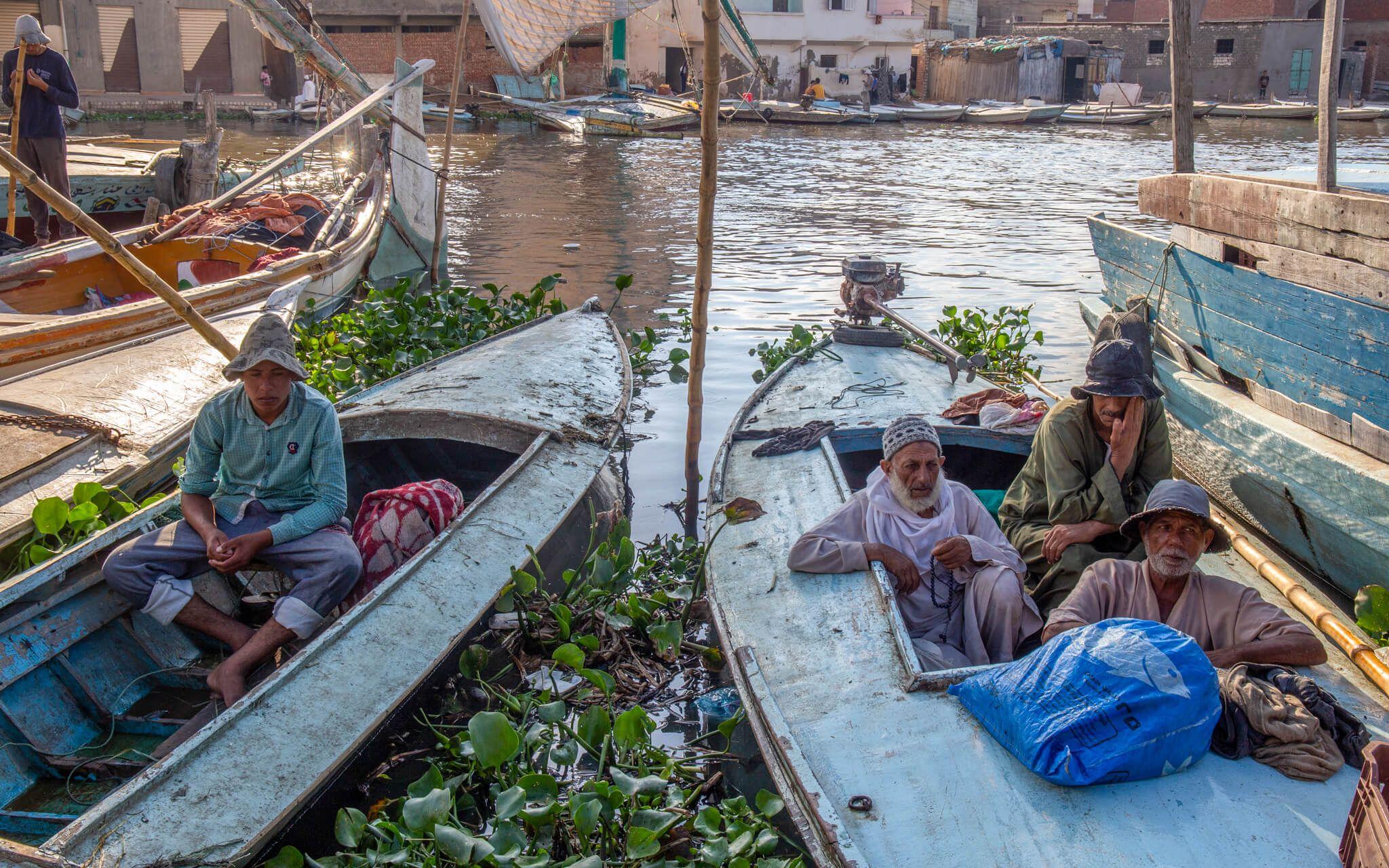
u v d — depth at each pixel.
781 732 3.36
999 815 2.96
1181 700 3.02
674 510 6.27
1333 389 5.27
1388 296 4.79
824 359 7.13
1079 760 2.99
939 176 22.91
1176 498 3.61
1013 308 10.86
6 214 11.01
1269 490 5.61
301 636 4.17
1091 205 18.50
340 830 3.28
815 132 35.22
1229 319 6.14
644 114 32.22
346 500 4.50
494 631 4.80
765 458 5.59
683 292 11.54
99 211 12.00
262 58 31.88
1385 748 2.68
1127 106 41.16
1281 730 3.11
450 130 11.38
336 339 8.42
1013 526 4.75
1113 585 3.81
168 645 4.48
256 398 4.24
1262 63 44.47
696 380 5.89
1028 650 4.09
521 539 4.90
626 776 3.51
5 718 3.80
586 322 8.07
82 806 3.69
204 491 4.45
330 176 14.21
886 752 3.25
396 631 4.07
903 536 4.31
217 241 9.29
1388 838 2.52
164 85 30.84
